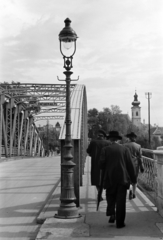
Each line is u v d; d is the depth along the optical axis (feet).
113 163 20.34
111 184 20.17
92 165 27.37
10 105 107.04
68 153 23.03
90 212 23.91
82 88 45.88
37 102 132.05
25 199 30.53
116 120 284.61
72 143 26.37
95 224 20.67
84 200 28.32
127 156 20.62
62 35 23.56
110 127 273.95
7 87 105.29
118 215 19.72
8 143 122.31
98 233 18.78
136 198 28.14
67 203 22.71
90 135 282.36
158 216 22.15
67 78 23.70
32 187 37.45
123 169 20.17
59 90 102.78
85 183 37.68
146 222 20.76
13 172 54.24
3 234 19.99
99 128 28.60
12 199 30.53
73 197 22.85
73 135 25.86
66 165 22.80
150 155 35.99
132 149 27.55
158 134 342.23
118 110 299.99
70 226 20.22
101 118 285.23
